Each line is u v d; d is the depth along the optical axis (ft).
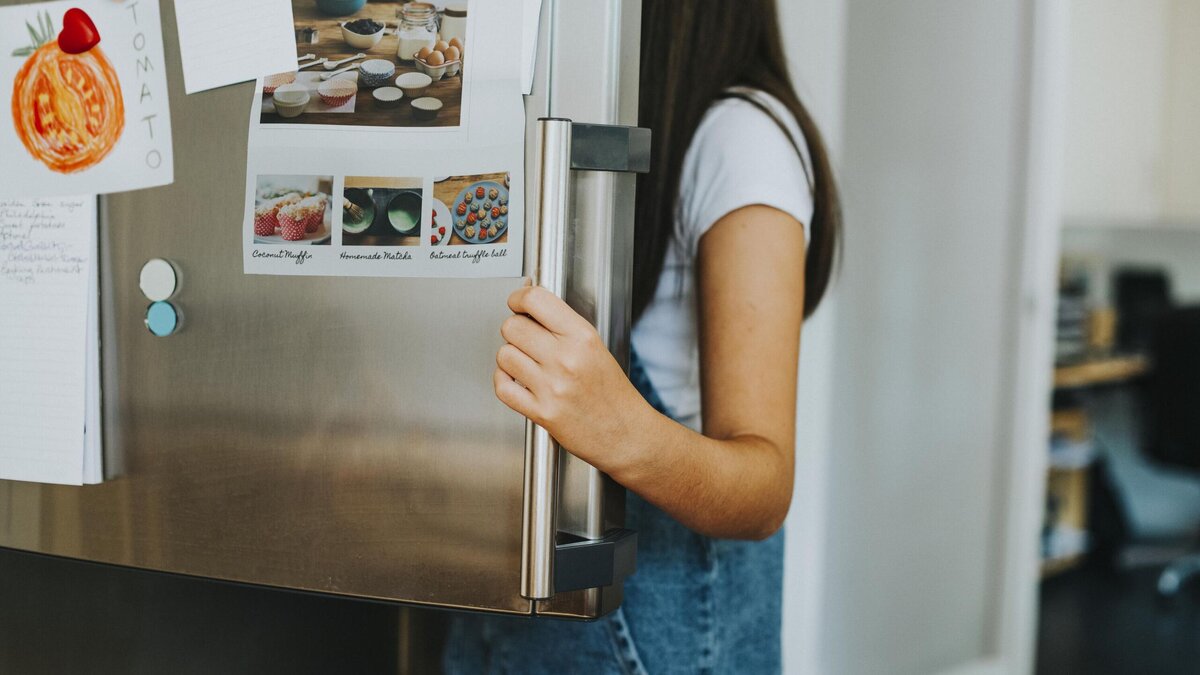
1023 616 9.20
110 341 2.72
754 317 2.61
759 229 2.65
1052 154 8.83
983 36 8.71
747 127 2.74
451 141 2.36
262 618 3.88
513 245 2.31
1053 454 12.30
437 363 2.39
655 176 2.85
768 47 3.00
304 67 2.46
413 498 2.43
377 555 2.46
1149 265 14.08
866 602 8.15
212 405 2.61
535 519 2.21
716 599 3.00
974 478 9.02
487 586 2.37
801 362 7.11
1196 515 14.07
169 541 2.68
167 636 3.67
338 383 2.48
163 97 2.60
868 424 8.12
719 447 2.43
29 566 3.40
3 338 2.80
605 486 2.35
